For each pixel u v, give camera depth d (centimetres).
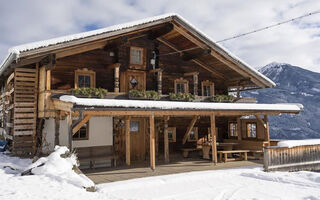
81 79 1134
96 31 1009
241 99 1366
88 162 1057
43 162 763
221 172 926
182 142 1384
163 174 902
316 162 1118
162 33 1223
